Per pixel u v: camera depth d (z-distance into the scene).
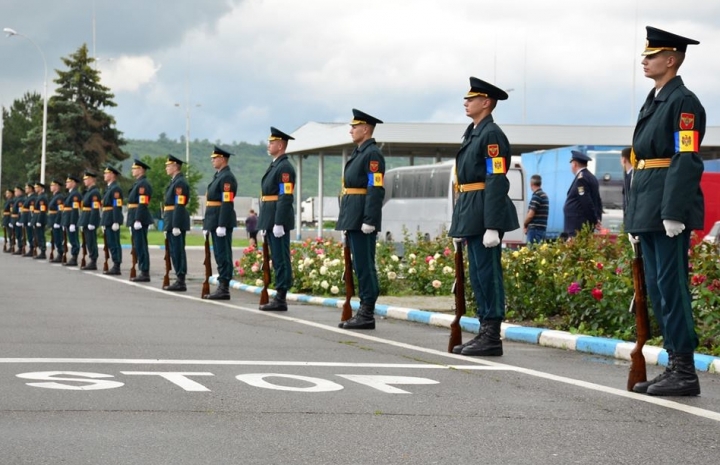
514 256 15.09
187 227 21.78
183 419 7.26
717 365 10.34
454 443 6.64
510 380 9.38
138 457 6.12
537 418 7.53
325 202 113.38
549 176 37.22
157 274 28.50
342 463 6.06
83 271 29.59
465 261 15.96
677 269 8.73
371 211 13.96
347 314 14.36
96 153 68.81
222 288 19.48
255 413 7.52
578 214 21.52
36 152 69.44
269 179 16.95
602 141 50.72
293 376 9.34
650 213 8.76
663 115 8.70
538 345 12.72
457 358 11.02
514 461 6.18
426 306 17.41
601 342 11.75
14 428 6.86
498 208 11.16
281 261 16.91
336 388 8.70
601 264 13.23
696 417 7.66
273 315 16.06
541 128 50.62
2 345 11.31
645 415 7.72
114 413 7.42
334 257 21.14
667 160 8.77
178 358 10.51
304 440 6.66
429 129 49.94
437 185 40.72
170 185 21.86
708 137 50.56
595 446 6.61
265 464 6.01
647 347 11.21
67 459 6.05
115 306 17.17
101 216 28.03
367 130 14.46
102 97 69.50
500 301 11.42
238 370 9.66
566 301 13.73
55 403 7.75
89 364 9.91
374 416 7.49
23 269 30.38
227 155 19.59
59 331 12.92
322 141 56.56
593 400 8.35
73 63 69.06
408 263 21.89
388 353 11.33
